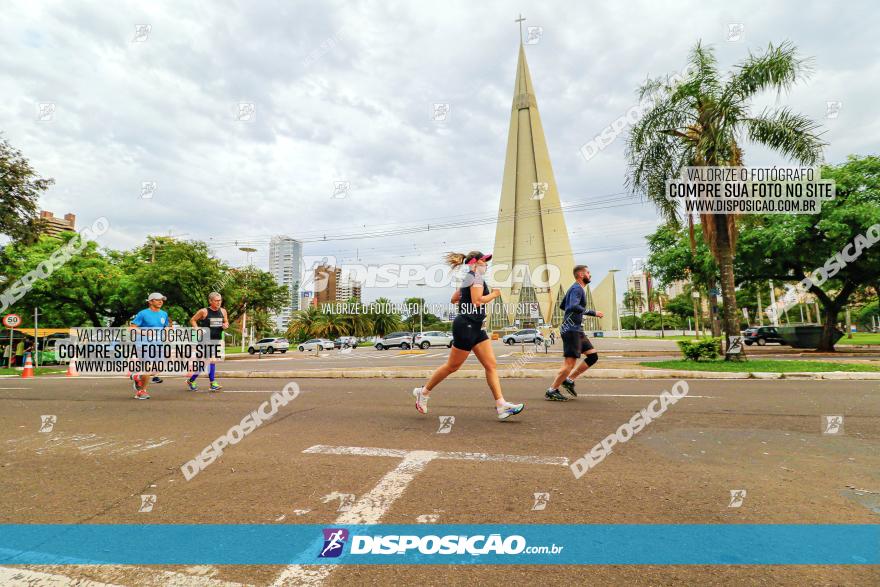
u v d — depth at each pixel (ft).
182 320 106.32
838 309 62.95
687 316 270.46
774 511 8.24
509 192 335.26
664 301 307.17
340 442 13.51
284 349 133.49
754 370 30.68
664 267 71.26
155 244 108.88
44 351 69.97
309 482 10.03
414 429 15.16
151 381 33.47
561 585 6.06
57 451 13.03
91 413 19.51
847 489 9.30
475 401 21.11
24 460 12.14
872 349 64.80
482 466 10.95
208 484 10.04
